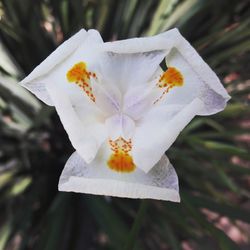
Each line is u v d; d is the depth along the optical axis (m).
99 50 0.12
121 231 0.18
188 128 0.21
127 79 0.13
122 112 0.13
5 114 0.22
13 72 0.20
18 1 0.19
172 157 0.21
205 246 0.22
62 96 0.12
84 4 0.21
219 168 0.20
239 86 0.25
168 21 0.21
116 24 0.22
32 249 0.21
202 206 0.18
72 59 0.12
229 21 0.23
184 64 0.13
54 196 0.23
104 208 0.20
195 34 0.23
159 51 0.13
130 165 0.12
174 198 0.12
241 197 0.27
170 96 0.13
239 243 0.27
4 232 0.20
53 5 0.21
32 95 0.21
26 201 0.22
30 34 0.20
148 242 0.25
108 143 0.13
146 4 0.22
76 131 0.12
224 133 0.21
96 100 0.13
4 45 0.21
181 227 0.22
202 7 0.21
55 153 0.23
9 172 0.21
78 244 0.22
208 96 0.13
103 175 0.12
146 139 0.12
